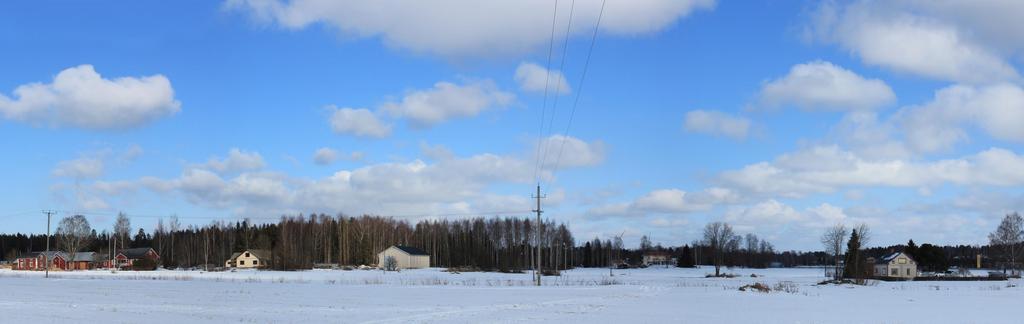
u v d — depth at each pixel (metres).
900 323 29.91
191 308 33.06
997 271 133.00
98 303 35.62
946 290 62.50
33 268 144.25
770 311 35.50
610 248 180.50
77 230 145.88
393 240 163.25
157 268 128.25
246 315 29.75
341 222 150.38
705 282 80.62
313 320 27.97
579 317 30.53
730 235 167.00
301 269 118.69
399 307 35.00
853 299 47.00
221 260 138.62
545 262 157.62
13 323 25.19
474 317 29.91
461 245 154.00
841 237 104.81
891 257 118.88
